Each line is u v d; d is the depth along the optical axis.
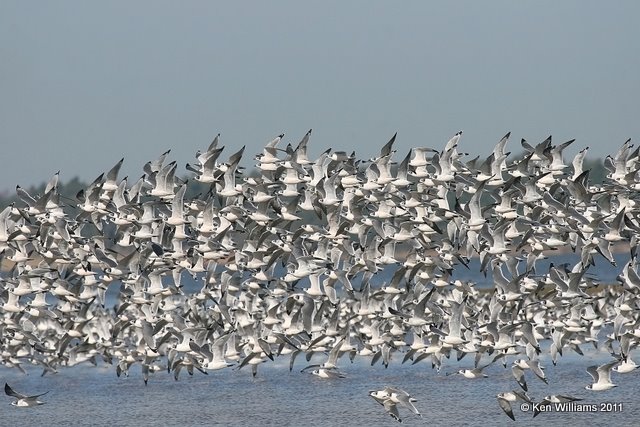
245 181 50.38
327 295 50.28
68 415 52.66
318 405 52.88
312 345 50.81
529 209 52.25
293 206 49.25
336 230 49.59
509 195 47.84
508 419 49.00
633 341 49.81
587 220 46.97
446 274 49.81
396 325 51.53
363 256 49.66
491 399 53.19
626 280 47.81
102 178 50.38
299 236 49.53
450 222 49.75
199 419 50.81
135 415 52.28
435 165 50.00
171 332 50.72
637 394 53.00
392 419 49.56
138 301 51.88
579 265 50.06
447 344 47.34
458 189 50.19
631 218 49.31
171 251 49.94
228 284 51.31
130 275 52.19
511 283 47.72
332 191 49.38
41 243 50.81
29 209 49.69
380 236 49.59
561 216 48.16
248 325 51.69
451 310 49.84
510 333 47.25
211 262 51.94
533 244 48.97
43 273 51.78
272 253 49.38
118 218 49.44
